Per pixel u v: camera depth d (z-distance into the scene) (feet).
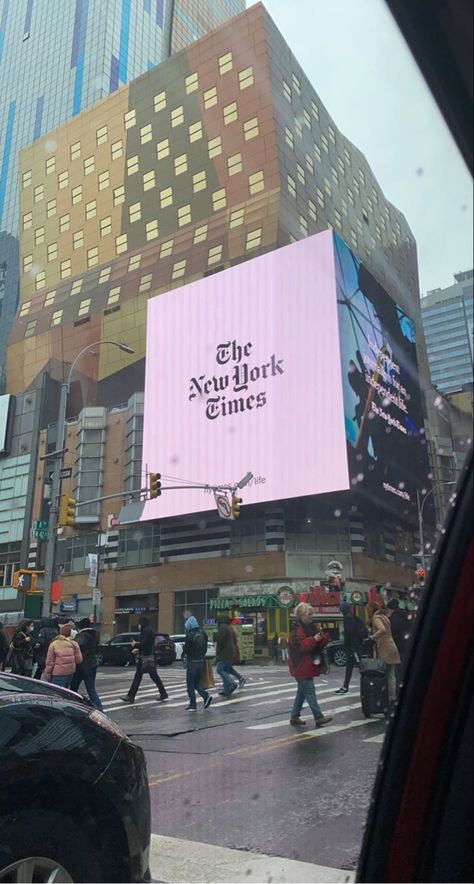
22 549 171.22
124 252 192.65
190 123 181.88
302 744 23.68
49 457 67.92
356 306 128.77
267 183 161.58
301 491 122.01
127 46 251.60
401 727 4.38
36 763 8.64
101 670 86.58
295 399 127.13
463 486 4.21
